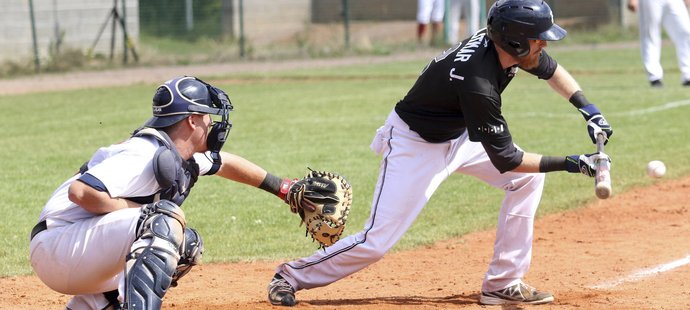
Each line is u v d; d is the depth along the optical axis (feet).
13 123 150.61
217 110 41.22
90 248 39.42
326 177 48.98
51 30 273.95
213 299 55.06
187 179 42.29
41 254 40.29
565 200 87.30
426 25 288.30
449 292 56.80
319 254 51.21
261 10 334.85
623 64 228.84
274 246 71.67
